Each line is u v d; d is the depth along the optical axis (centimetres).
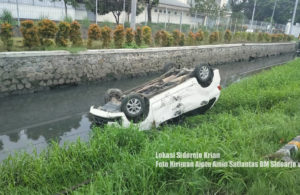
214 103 669
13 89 905
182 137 422
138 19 2530
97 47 1207
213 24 2633
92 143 439
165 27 1914
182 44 1625
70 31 1097
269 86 899
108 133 479
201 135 477
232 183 306
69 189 349
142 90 638
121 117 536
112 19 2197
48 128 644
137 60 1288
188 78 620
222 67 1767
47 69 980
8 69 883
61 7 1753
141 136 473
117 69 1213
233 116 596
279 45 2741
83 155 420
